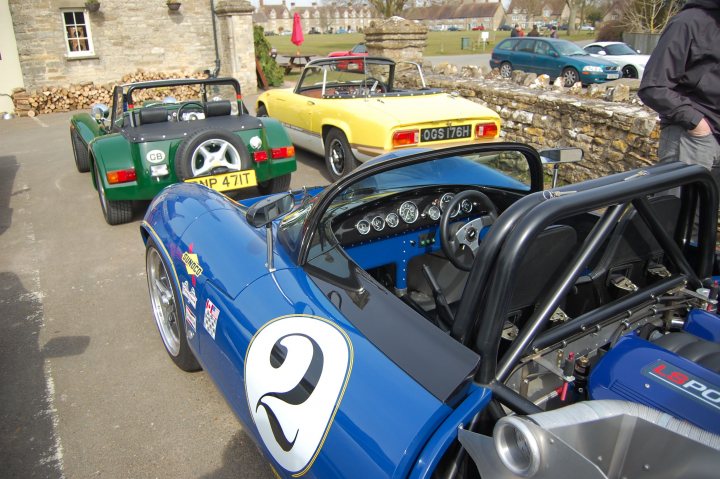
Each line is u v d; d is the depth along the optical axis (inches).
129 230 210.4
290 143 225.6
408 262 104.5
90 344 131.0
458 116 226.2
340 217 93.8
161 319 123.7
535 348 67.3
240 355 77.7
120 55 590.9
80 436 100.6
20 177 291.4
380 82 286.0
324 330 69.2
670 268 90.8
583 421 49.6
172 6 597.0
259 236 93.9
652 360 67.1
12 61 534.3
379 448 55.6
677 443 48.1
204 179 199.5
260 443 75.2
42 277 169.6
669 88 127.5
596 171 217.9
